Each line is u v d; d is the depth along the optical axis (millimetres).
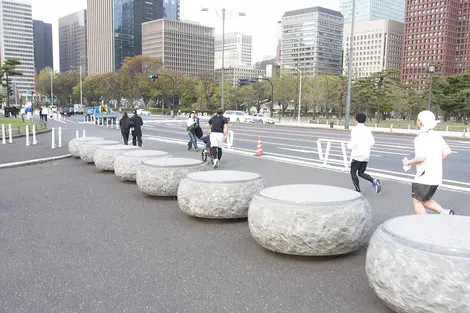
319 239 4906
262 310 3865
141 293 4207
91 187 9867
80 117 68625
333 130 41625
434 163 5809
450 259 3285
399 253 3537
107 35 167500
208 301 4039
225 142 23938
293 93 73625
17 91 120125
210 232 6320
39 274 4668
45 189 9586
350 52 42719
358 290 4320
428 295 3334
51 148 18875
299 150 20188
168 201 8406
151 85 94938
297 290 4309
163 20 134375
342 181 11188
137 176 8688
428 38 131000
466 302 3207
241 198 6660
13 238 5934
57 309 3871
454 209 8219
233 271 4797
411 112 69812
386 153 19688
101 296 4137
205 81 90188
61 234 6141
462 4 129750
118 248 5547
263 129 40062
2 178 11078
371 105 60750
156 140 24609
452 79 60656
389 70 58344
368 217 5250
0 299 4070
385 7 167250
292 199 5188
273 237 5055
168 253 5379
